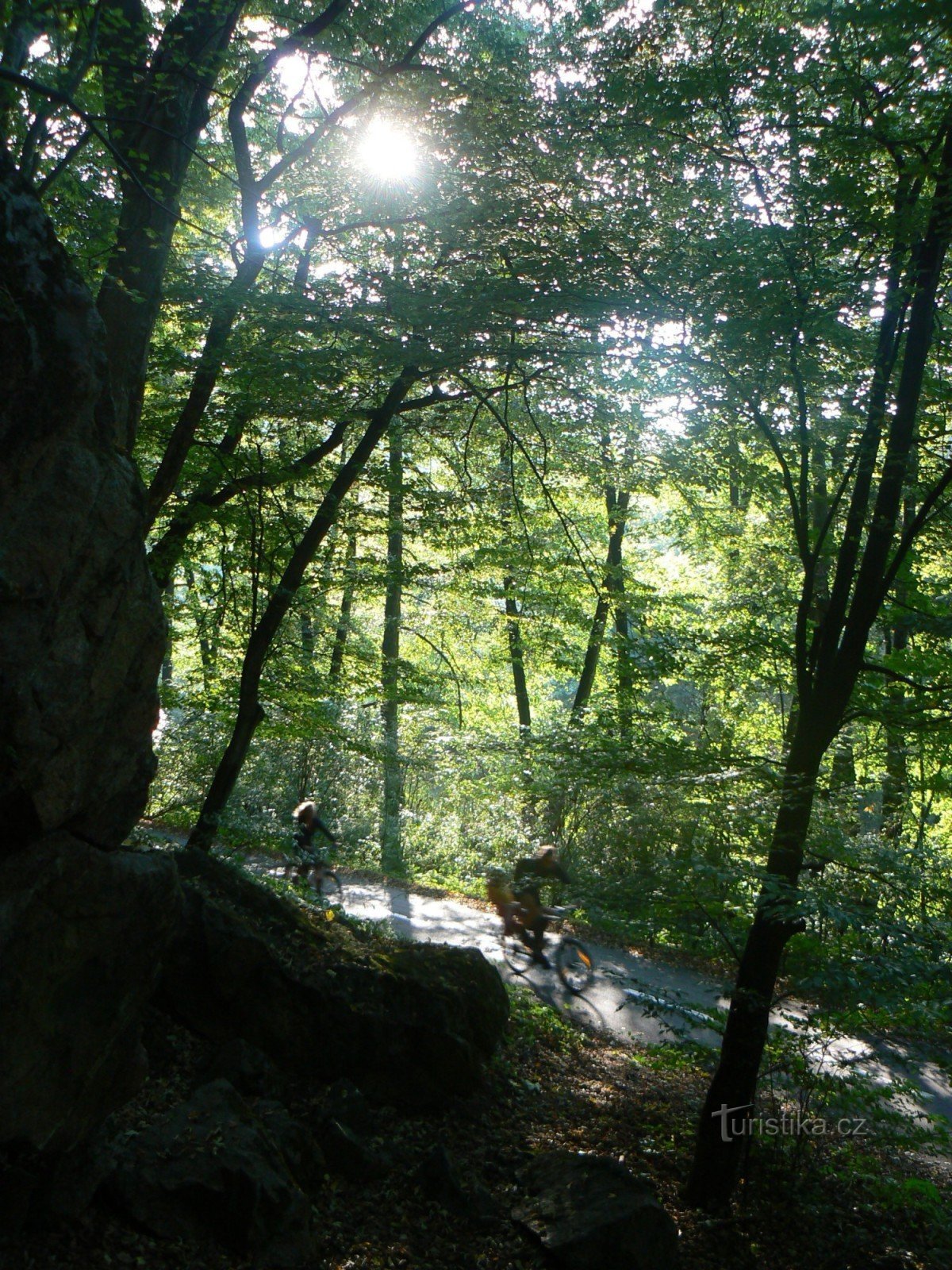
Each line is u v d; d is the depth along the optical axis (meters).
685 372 8.42
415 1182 6.67
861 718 8.11
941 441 8.46
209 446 11.83
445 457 14.91
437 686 21.17
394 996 7.90
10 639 4.02
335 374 9.93
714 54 7.89
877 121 7.23
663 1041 8.62
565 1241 6.07
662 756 8.52
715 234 8.35
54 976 4.44
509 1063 9.30
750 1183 7.83
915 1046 8.77
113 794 4.66
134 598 4.59
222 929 7.36
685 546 18.88
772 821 8.08
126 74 8.57
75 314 4.27
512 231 9.35
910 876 7.81
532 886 13.05
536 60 9.33
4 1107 4.30
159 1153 5.48
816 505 14.74
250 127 12.94
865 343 8.43
